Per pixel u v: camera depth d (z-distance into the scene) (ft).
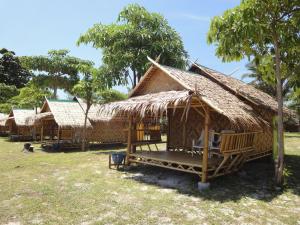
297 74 37.47
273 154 45.88
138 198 27.09
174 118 48.03
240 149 34.19
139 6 68.59
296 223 21.80
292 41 33.68
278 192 30.12
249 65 114.73
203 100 30.01
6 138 109.50
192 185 32.14
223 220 22.06
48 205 24.52
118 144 79.66
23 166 43.04
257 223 21.63
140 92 44.32
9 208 23.63
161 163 36.83
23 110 102.63
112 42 66.95
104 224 20.70
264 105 41.04
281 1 30.50
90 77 66.54
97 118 72.59
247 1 30.09
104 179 34.58
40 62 138.72
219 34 32.40
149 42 67.15
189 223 21.31
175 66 69.97
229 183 33.30
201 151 42.70
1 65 176.65
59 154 58.23
